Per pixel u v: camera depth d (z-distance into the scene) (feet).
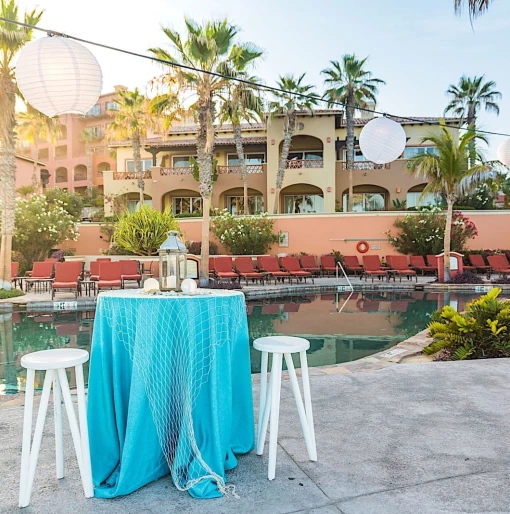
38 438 7.41
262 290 45.73
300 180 81.46
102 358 8.18
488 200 75.46
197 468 7.79
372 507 7.18
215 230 68.90
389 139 16.15
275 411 8.24
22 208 60.64
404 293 47.29
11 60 42.55
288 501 7.39
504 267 55.93
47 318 32.94
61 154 155.43
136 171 82.23
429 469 8.46
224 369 8.25
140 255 57.21
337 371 15.98
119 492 7.59
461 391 13.17
